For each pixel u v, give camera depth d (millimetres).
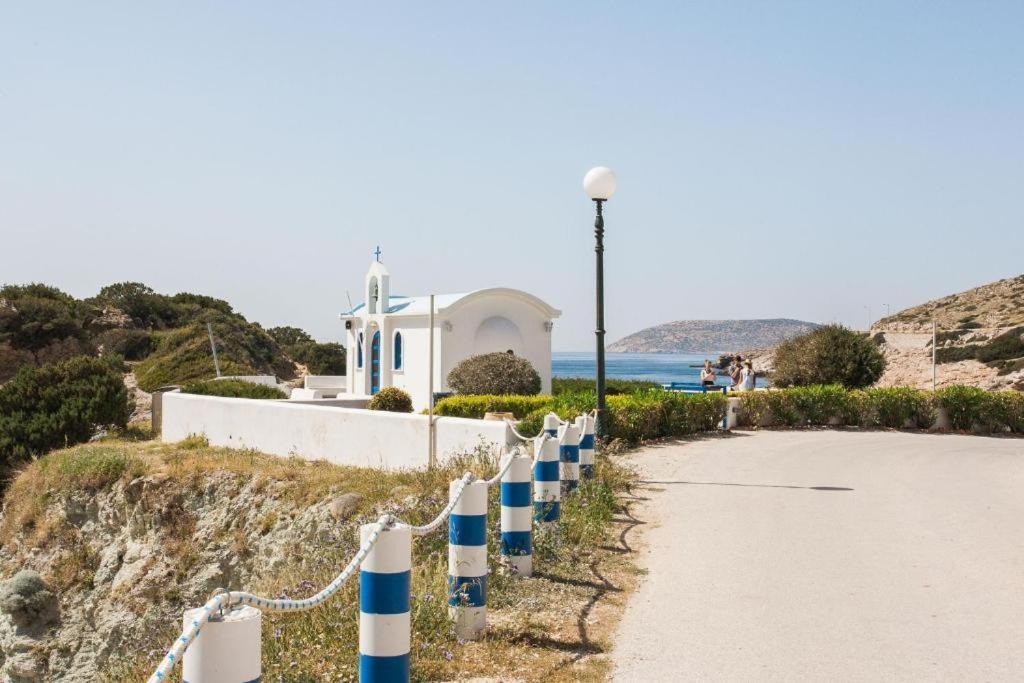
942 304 107750
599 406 16109
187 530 18188
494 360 28562
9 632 17875
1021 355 61344
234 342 69625
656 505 12297
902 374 64812
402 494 14500
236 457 20750
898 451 19062
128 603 17344
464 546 6605
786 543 10047
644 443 19469
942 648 6578
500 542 8477
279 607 3812
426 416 16906
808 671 6090
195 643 3426
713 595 7938
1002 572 8828
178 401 25797
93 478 20734
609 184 15328
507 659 6199
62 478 21250
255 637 3500
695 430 21922
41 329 67188
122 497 19656
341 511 14938
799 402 24125
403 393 28281
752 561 9203
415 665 5984
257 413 22109
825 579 8523
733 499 12773
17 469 25078
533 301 33594
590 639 6715
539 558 8844
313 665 6043
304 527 15875
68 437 27625
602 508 11227
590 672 6016
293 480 17969
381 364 34625
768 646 6598
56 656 17281
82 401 28094
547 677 5902
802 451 18609
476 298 32312
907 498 13047
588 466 12727
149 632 16453
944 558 9391
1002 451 19500
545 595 7773
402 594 5066
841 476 15141
